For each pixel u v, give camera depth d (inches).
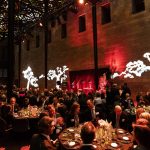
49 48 942.4
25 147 298.0
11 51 472.4
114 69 631.8
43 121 153.0
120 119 288.8
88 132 124.2
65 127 266.2
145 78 546.0
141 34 562.9
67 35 834.2
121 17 619.5
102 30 677.9
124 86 473.4
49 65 936.9
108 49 655.1
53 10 799.7
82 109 400.2
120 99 406.6
